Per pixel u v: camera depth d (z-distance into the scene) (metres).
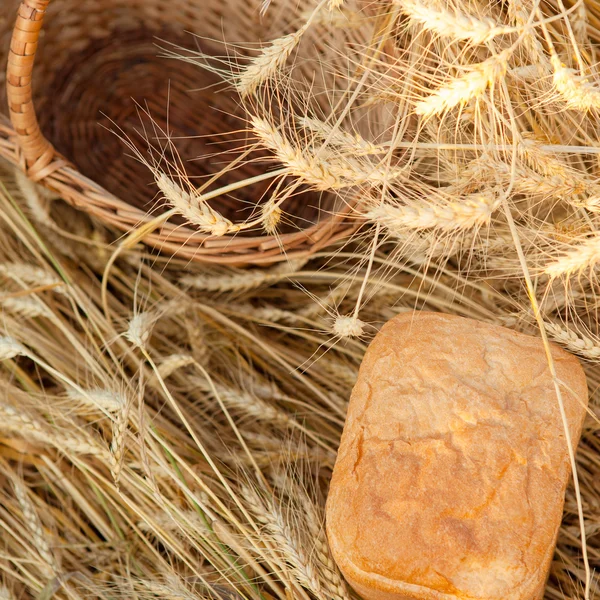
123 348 1.29
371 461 1.12
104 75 1.37
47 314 1.22
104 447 1.20
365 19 1.24
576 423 1.13
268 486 1.22
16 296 1.20
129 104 1.37
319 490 1.24
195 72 1.38
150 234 1.21
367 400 1.14
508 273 1.24
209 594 1.19
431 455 1.11
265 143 1.09
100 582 1.21
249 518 1.16
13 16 1.31
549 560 1.09
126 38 1.37
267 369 1.32
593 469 1.26
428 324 1.17
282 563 1.16
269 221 1.13
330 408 1.32
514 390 1.14
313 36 1.31
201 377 1.29
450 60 1.21
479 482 1.10
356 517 1.11
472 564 1.08
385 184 1.07
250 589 1.19
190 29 1.37
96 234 1.34
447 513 1.09
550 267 1.08
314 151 1.11
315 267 1.36
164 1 1.35
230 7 1.34
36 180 1.22
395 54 1.21
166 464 1.17
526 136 1.15
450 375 1.14
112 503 1.21
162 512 1.22
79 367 1.29
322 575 1.16
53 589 1.19
